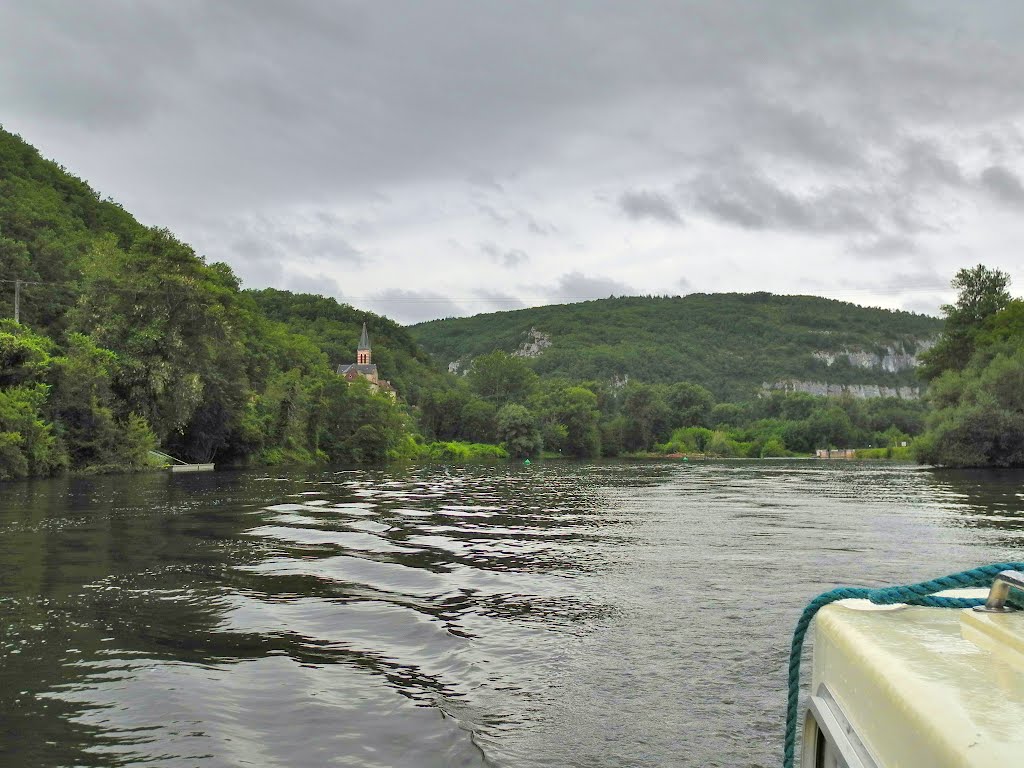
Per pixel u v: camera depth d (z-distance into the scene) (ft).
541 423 456.45
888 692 6.04
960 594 8.90
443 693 20.35
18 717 18.26
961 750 4.79
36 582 35.19
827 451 508.94
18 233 297.12
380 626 27.25
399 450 344.08
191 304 184.85
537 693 20.43
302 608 29.96
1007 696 5.56
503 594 33.27
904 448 433.89
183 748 16.49
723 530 58.18
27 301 232.73
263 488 109.60
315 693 20.16
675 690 20.68
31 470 135.95
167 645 24.63
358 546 47.80
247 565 40.16
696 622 28.25
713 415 630.74
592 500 91.76
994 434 184.03
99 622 27.63
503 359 560.20
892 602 8.43
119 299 182.70
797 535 55.01
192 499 86.69
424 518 66.80
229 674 21.67
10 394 134.82
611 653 24.18
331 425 291.38
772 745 16.93
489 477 161.89
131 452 161.07
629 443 515.50
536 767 15.78
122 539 50.52
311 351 483.92
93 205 474.08
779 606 30.89
